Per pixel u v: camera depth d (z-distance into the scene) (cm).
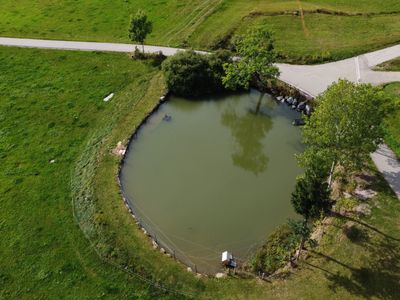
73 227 3781
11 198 4091
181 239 3656
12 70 5969
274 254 3419
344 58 5500
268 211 3856
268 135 4712
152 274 3353
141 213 3900
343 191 3731
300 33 6059
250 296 3139
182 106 5200
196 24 6544
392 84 4947
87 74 5784
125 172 4316
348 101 3294
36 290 3341
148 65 5828
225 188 4125
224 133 4806
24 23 7231
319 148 3550
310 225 3612
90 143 4672
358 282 3067
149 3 7444
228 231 3700
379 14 6406
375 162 3944
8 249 3641
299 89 5016
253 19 6425
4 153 4631
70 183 4219
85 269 3444
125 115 4991
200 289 3231
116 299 3219
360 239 3328
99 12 7356
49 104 5297
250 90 5328
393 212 3494
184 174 4297
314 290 3083
